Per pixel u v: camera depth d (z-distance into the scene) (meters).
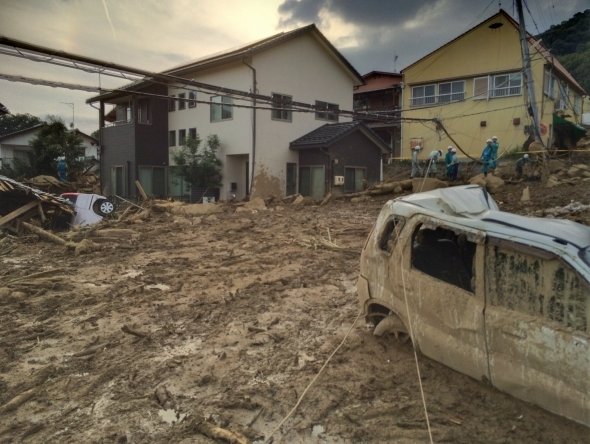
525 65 18.81
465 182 18.28
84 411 3.64
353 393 3.85
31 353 4.80
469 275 3.78
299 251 10.23
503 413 3.40
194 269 8.72
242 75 21.08
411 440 3.21
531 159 18.47
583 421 2.86
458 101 25.09
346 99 25.47
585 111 36.03
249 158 21.17
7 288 7.02
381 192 19.14
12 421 3.49
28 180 24.70
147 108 24.86
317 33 22.86
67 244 10.65
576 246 3.10
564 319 2.98
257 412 3.61
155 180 24.77
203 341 5.11
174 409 3.66
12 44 7.05
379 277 4.50
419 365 4.20
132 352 4.80
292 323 5.67
